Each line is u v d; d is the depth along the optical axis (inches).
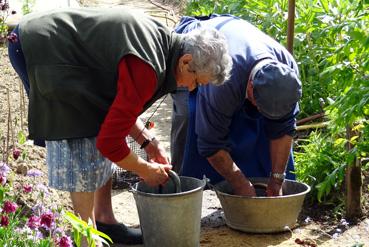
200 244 172.6
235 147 182.7
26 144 207.8
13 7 366.3
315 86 246.5
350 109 166.4
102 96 142.3
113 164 168.4
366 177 201.5
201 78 137.0
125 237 172.4
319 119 240.7
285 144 170.6
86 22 140.6
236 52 159.3
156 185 157.2
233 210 174.1
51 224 128.9
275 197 167.9
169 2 502.6
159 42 136.0
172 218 154.5
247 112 169.6
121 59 132.7
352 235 176.4
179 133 185.3
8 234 127.9
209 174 186.4
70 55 140.0
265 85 151.9
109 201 172.4
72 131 145.0
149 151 163.0
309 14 239.9
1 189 128.6
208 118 163.2
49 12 145.2
